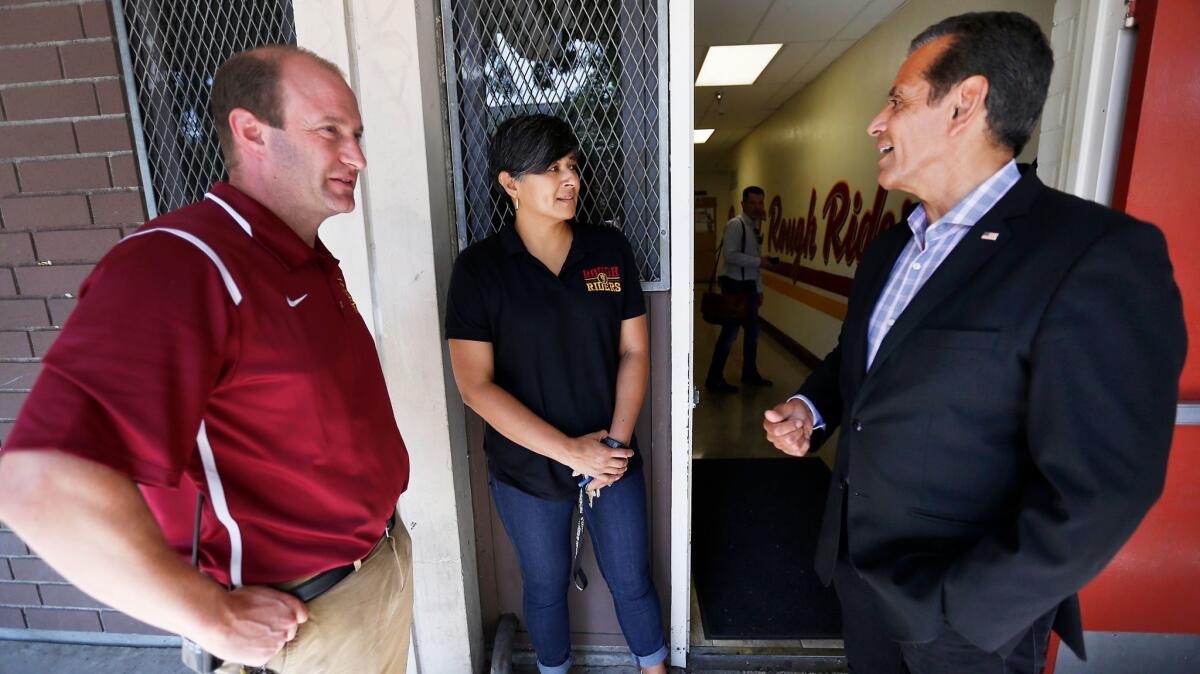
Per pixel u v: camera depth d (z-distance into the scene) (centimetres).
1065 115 142
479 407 133
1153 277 68
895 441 90
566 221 140
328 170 93
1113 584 151
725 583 216
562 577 154
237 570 84
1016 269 77
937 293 85
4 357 174
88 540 62
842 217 448
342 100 92
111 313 65
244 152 89
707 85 538
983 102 80
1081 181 138
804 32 386
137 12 155
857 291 112
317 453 89
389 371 153
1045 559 71
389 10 134
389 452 107
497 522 178
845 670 178
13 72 157
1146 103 124
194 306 71
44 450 59
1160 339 67
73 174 163
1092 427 68
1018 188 83
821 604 204
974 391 80
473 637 175
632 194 157
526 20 150
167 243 73
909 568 88
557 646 158
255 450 83
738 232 444
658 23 145
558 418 138
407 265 146
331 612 94
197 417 71
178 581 69
